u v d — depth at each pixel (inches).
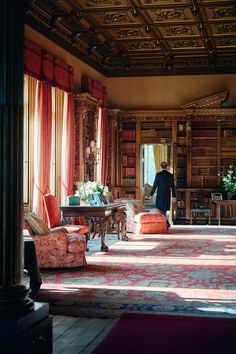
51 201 430.3
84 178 570.6
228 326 219.8
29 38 454.9
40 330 168.4
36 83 464.4
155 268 362.0
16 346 154.5
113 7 481.1
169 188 617.0
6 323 156.3
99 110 656.4
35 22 465.4
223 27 550.9
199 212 689.0
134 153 710.5
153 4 471.8
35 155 457.7
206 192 687.7
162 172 616.4
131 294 279.7
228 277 328.2
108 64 713.0
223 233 581.6
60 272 348.2
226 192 684.1
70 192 532.4
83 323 224.7
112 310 245.6
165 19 522.9
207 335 207.6
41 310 171.6
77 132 561.9
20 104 171.0
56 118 517.7
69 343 197.8
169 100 709.3
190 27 554.6
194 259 401.1
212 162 690.8
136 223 589.6
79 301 263.4
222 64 692.1
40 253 351.9
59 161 522.3
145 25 540.4
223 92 671.1
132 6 475.2
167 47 644.7
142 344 196.2
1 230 165.3
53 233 353.7
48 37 497.0
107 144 679.7
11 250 165.9
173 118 698.2
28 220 353.1
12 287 165.3
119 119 708.0
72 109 540.4
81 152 561.6
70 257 353.4
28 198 453.7
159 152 949.8
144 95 714.2
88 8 483.5
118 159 711.7
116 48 648.4
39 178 455.2
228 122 687.7
